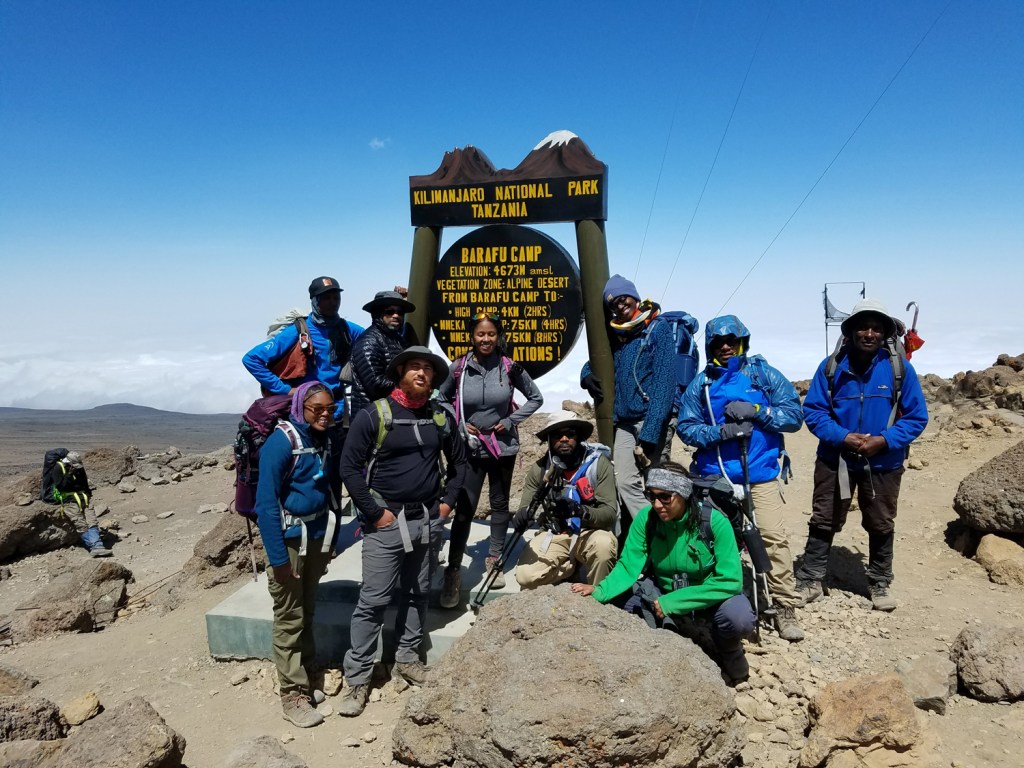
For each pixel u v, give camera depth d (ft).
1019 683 13.03
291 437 13.53
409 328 21.31
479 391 16.84
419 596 14.71
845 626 16.42
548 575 15.88
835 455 17.25
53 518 31.09
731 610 13.32
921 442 31.04
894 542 21.68
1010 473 19.89
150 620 21.56
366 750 13.17
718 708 11.40
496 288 20.72
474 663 12.45
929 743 11.57
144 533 34.45
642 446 17.52
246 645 16.85
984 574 19.15
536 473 16.11
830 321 34.30
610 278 18.60
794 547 21.76
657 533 14.19
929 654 14.43
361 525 14.33
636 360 17.28
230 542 24.26
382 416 13.67
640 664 11.39
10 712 13.01
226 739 13.88
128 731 11.59
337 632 16.20
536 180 20.04
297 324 18.52
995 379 38.11
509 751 10.72
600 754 10.52
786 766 11.86
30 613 21.40
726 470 15.58
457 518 16.56
